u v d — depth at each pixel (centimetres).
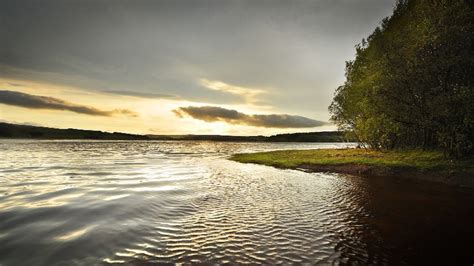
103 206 1453
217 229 1162
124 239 1031
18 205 1445
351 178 2538
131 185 2130
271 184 2250
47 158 4838
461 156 2506
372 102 3192
